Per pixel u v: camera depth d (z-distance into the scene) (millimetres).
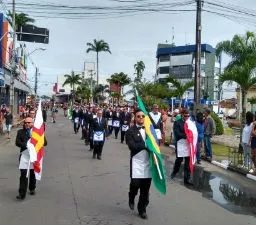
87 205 9812
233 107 94938
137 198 10578
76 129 32688
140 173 8750
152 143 8680
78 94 112188
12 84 39781
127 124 24656
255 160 14320
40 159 10398
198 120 17297
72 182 12570
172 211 9531
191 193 11555
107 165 16125
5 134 30141
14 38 41094
